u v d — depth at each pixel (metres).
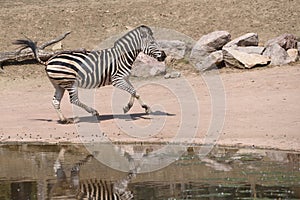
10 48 33.03
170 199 10.93
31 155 15.33
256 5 37.41
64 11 38.09
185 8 37.62
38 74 29.80
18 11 38.56
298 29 34.12
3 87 27.53
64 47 33.34
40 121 19.56
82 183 12.35
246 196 10.99
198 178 12.41
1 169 13.79
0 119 20.28
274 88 23.16
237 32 34.25
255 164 13.45
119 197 11.20
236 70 27.78
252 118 18.16
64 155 15.24
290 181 11.94
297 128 16.52
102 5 39.03
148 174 12.99
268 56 28.38
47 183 12.44
